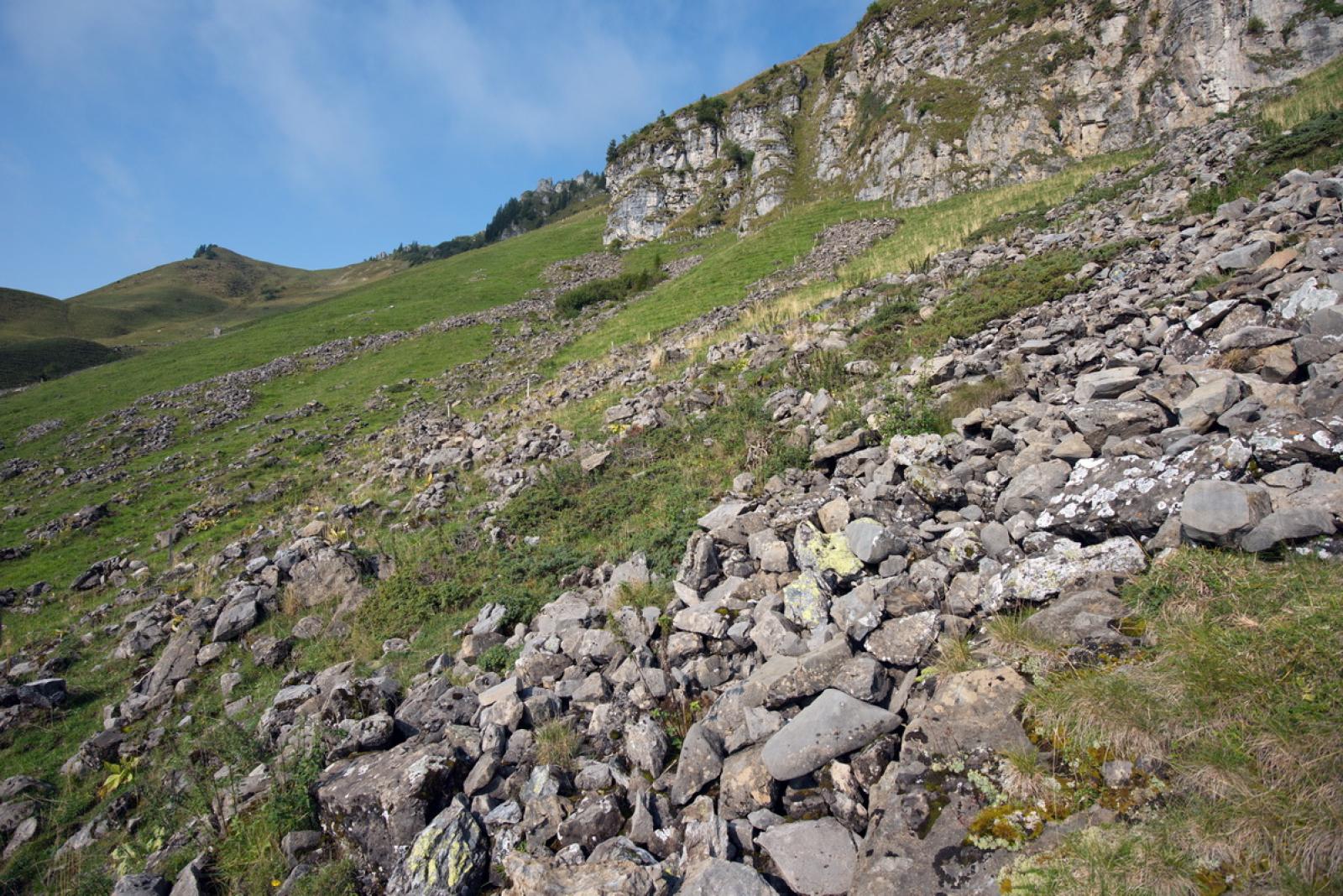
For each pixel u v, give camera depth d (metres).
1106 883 3.20
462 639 9.97
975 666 4.89
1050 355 10.88
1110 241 16.62
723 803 4.93
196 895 5.88
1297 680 3.70
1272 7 41.00
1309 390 5.95
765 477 11.03
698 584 8.08
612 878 4.39
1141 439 6.45
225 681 11.16
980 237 25.19
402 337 51.06
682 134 94.50
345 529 16.23
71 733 11.21
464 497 16.58
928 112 55.47
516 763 6.22
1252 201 14.49
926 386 11.54
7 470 31.70
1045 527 6.06
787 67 93.62
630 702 6.49
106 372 51.91
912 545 6.83
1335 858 2.95
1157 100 44.69
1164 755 3.70
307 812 6.19
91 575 19.23
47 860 8.31
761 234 51.84
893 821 4.02
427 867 5.10
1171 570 4.84
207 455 30.73
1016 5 58.16
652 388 19.59
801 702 5.43
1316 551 4.45
